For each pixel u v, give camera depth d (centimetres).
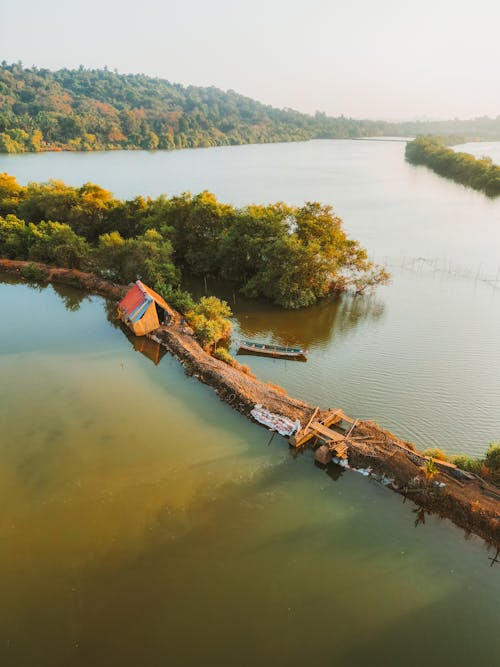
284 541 2339
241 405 3406
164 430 3173
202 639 1897
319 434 3005
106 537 2342
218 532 2380
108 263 6075
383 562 2238
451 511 2464
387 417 3334
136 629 1930
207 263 6328
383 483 2697
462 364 4053
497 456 2647
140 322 4491
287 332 4766
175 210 6712
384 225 9150
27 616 1978
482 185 13250
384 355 4241
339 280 5828
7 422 3238
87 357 4200
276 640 1897
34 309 5378
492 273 6488
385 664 1823
